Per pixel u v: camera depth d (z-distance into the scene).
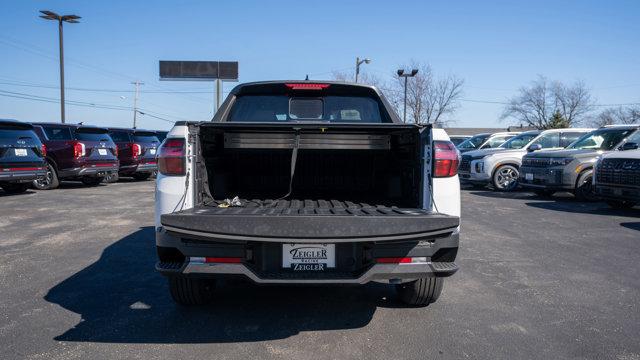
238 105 4.44
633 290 4.12
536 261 5.12
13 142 10.22
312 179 4.19
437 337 3.10
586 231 6.86
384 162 4.07
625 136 10.02
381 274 2.88
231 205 3.35
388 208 3.25
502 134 16.28
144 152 15.63
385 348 2.93
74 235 6.41
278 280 2.81
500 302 3.80
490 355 2.84
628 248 5.76
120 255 5.30
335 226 2.72
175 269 2.92
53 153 12.49
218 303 3.74
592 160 9.95
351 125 3.25
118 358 2.76
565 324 3.34
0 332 3.14
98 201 10.14
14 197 10.85
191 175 3.13
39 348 2.89
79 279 4.38
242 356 2.80
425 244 2.95
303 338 3.07
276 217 2.71
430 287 3.45
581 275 4.58
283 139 3.63
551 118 61.34
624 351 2.91
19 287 4.13
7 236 6.32
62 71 27.78
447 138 3.16
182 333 3.14
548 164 10.41
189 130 3.10
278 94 4.45
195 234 2.72
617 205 9.27
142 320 3.37
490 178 12.77
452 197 3.12
